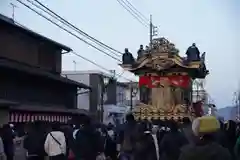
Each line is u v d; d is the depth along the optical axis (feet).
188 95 50.88
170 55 48.91
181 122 47.91
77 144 36.35
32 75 93.04
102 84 160.25
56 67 116.98
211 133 15.06
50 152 38.42
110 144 47.78
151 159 33.73
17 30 94.38
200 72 52.80
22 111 83.20
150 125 48.47
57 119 100.37
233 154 29.17
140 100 51.37
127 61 52.13
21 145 49.83
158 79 50.37
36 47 106.11
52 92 109.81
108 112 160.15
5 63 83.92
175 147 29.60
